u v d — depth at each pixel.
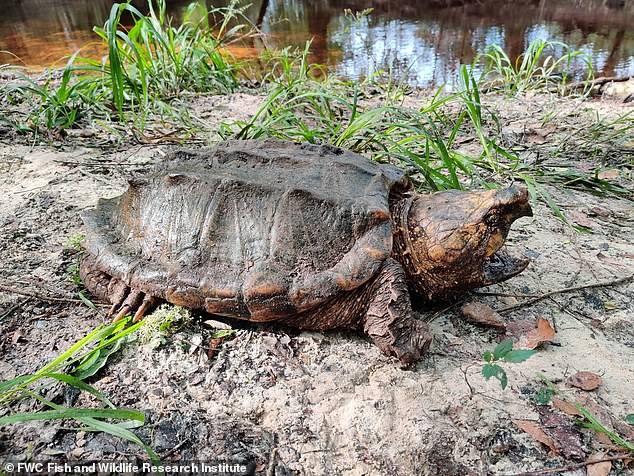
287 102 1.50
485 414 0.68
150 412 0.68
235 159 0.86
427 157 1.17
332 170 0.82
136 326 0.74
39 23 3.25
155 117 1.66
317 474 0.62
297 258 0.75
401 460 0.63
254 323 0.82
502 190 0.74
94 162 1.34
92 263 0.84
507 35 2.88
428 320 0.84
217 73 2.07
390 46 2.70
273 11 3.59
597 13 3.36
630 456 0.63
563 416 0.68
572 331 0.82
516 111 1.81
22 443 0.64
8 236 1.01
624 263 0.99
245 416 0.68
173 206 0.81
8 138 1.47
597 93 2.02
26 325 0.81
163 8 2.04
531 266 0.98
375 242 0.74
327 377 0.73
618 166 1.37
